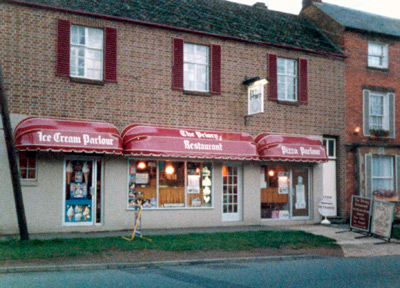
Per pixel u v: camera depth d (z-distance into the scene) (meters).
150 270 10.65
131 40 17.00
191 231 16.66
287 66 20.39
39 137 14.36
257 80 17.98
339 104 21.36
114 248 12.73
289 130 19.94
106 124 15.99
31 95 15.29
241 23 20.89
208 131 17.80
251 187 19.17
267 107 19.52
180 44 17.84
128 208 16.75
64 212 15.89
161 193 17.53
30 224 15.12
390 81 22.97
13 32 15.18
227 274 10.23
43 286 8.55
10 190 14.91
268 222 19.53
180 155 16.52
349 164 21.52
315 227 19.12
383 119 22.94
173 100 17.59
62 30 15.84
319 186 20.75
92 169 16.45
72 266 10.49
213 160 18.52
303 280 9.63
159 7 19.25
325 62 21.12
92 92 16.22
